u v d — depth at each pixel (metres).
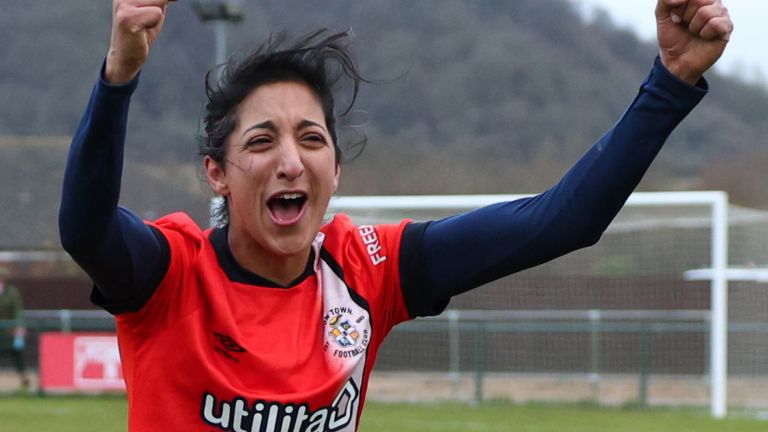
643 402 22.97
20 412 20.69
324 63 4.10
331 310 4.16
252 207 3.98
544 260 4.22
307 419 3.99
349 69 4.44
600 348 26.78
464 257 4.27
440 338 26.80
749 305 29.05
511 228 4.20
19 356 24.91
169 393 3.97
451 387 26.27
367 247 4.34
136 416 4.04
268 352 3.96
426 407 22.58
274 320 4.04
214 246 4.10
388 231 4.41
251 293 4.05
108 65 3.60
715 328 21.80
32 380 28.42
